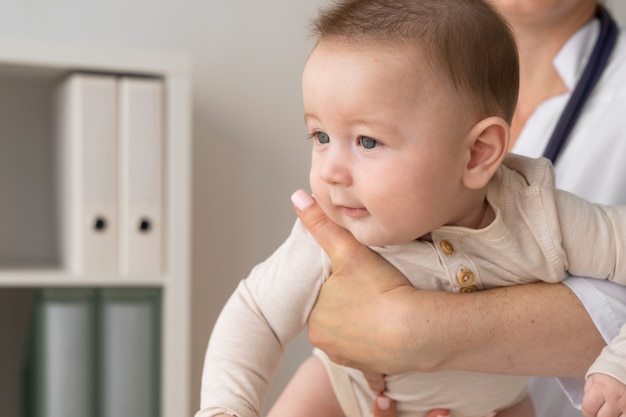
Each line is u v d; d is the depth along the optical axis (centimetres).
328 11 88
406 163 80
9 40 165
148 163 174
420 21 82
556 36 131
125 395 176
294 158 221
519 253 88
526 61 133
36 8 201
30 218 202
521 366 88
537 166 90
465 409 97
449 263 89
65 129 179
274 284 93
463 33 83
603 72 126
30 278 168
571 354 88
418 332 86
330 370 102
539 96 133
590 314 88
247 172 217
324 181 83
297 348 223
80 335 173
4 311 200
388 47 80
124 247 174
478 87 83
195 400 213
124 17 207
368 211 83
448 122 81
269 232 220
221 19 214
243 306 93
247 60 216
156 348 178
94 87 171
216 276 216
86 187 171
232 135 216
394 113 80
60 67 170
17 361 201
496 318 87
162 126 176
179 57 175
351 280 90
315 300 93
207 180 214
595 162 121
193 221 213
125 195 173
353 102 80
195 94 213
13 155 200
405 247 89
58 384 172
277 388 222
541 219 87
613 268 89
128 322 175
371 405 101
